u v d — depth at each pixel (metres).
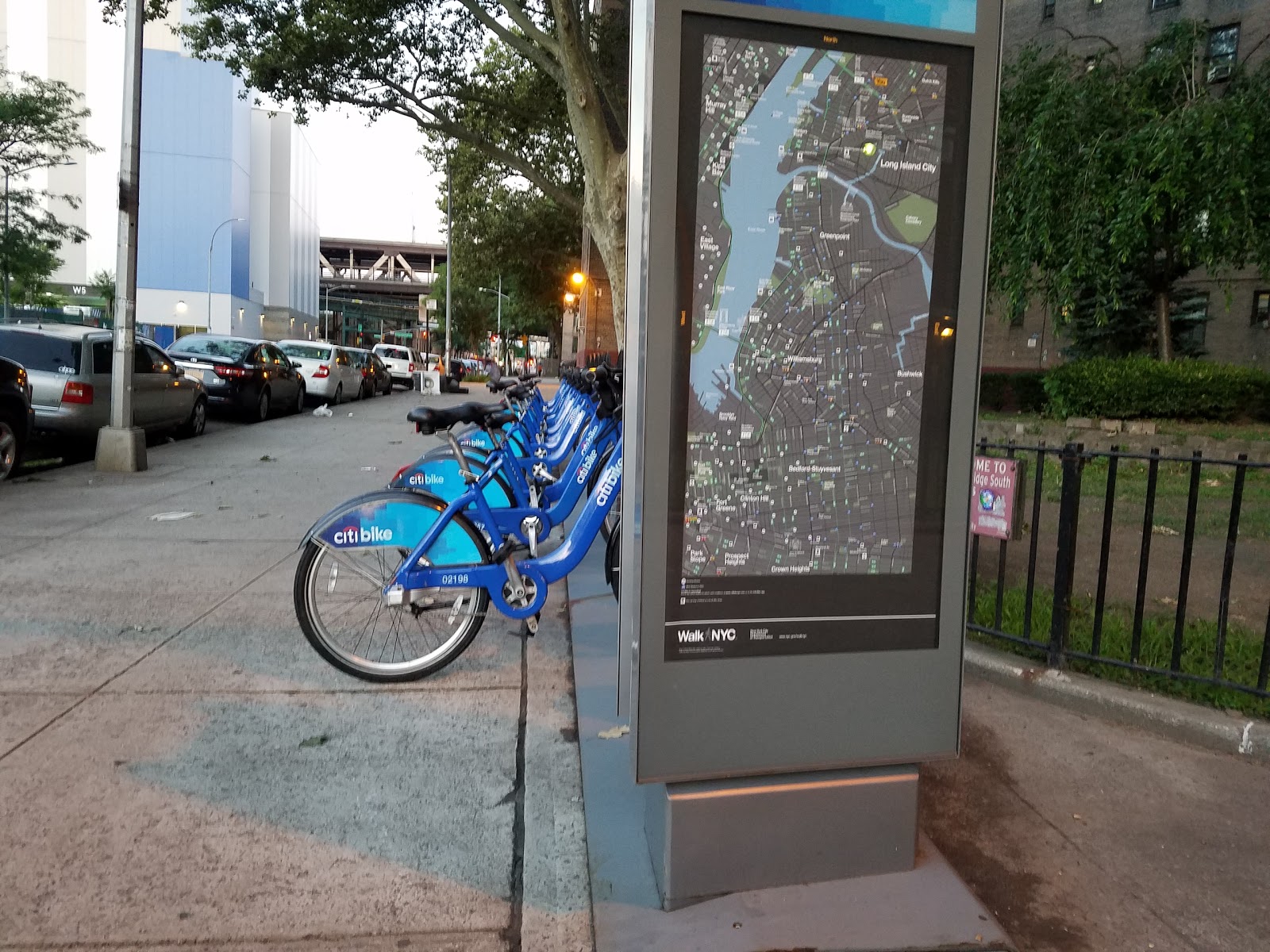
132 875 2.52
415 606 3.84
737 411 2.34
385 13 12.70
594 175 10.34
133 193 9.41
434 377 28.88
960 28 2.33
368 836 2.76
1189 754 3.38
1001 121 12.77
